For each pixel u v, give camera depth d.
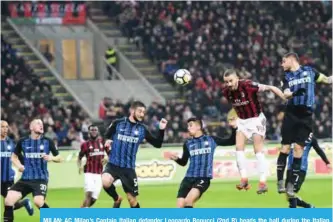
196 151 32.78
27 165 33.56
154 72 78.75
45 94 68.62
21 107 64.44
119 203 36.06
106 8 84.06
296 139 32.22
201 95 70.19
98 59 82.25
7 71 69.56
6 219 33.47
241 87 30.42
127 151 33.88
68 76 82.00
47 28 81.50
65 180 51.72
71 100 74.69
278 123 66.44
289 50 80.19
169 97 76.00
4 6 80.31
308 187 51.38
